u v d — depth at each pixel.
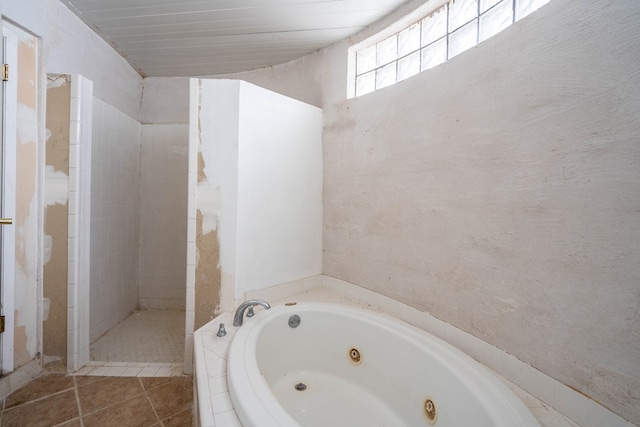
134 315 2.57
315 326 1.62
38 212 1.56
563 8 0.86
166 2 1.65
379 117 1.66
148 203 2.70
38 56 1.55
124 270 2.48
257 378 0.98
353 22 1.76
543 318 0.94
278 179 1.84
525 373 0.99
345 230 1.92
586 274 0.82
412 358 1.25
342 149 1.93
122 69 2.35
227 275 1.63
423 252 1.42
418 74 1.42
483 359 1.14
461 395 1.01
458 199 1.24
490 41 1.09
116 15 1.79
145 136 2.69
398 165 1.54
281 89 2.39
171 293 2.73
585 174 0.82
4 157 1.42
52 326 1.61
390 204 1.60
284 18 1.75
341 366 1.56
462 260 1.23
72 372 1.63
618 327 0.76
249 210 1.69
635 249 0.72
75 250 1.61
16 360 1.50
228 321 1.49
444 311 1.32
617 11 0.74
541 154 0.93
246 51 2.19
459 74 1.22
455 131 1.24
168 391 1.51
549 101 0.90
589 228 0.81
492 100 1.09
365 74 1.91
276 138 1.82
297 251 1.96
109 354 1.91
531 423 0.81
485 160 1.12
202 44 2.11
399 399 1.31
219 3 1.64
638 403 0.72
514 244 1.02
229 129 1.61
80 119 1.61
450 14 1.41
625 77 0.73
